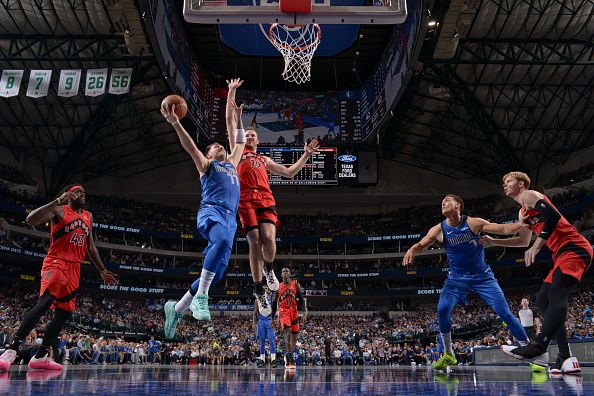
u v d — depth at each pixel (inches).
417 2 837.8
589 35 1138.7
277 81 1470.2
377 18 304.8
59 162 1644.9
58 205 254.5
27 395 104.0
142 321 1557.6
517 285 1612.9
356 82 1470.2
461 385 157.5
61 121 1478.8
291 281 493.0
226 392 120.7
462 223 256.4
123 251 1831.9
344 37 1206.3
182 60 1051.9
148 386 142.9
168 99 197.6
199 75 1176.2
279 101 1277.1
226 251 197.8
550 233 210.7
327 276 1844.2
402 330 1537.9
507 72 1285.7
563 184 1598.2
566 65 1240.2
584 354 558.9
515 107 1423.5
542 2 1032.8
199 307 185.0
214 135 1218.6
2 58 1202.0
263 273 259.8
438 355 1146.7
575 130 1515.7
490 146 1643.7
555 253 219.0
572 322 1148.5
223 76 1424.7
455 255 257.9
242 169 254.7
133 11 944.3
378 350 1248.2
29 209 1552.7
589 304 1317.7
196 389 131.6
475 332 1419.8
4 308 1272.1
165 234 1840.6
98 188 1892.2
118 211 1843.0
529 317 534.9
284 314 487.2
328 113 1267.2
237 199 213.2
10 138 1545.3
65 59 1118.4
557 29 1115.9
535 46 1186.0
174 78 988.6
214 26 1160.2
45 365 268.1
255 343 1234.6
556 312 204.5
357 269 1897.1
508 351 210.8
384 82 1110.4
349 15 313.3
